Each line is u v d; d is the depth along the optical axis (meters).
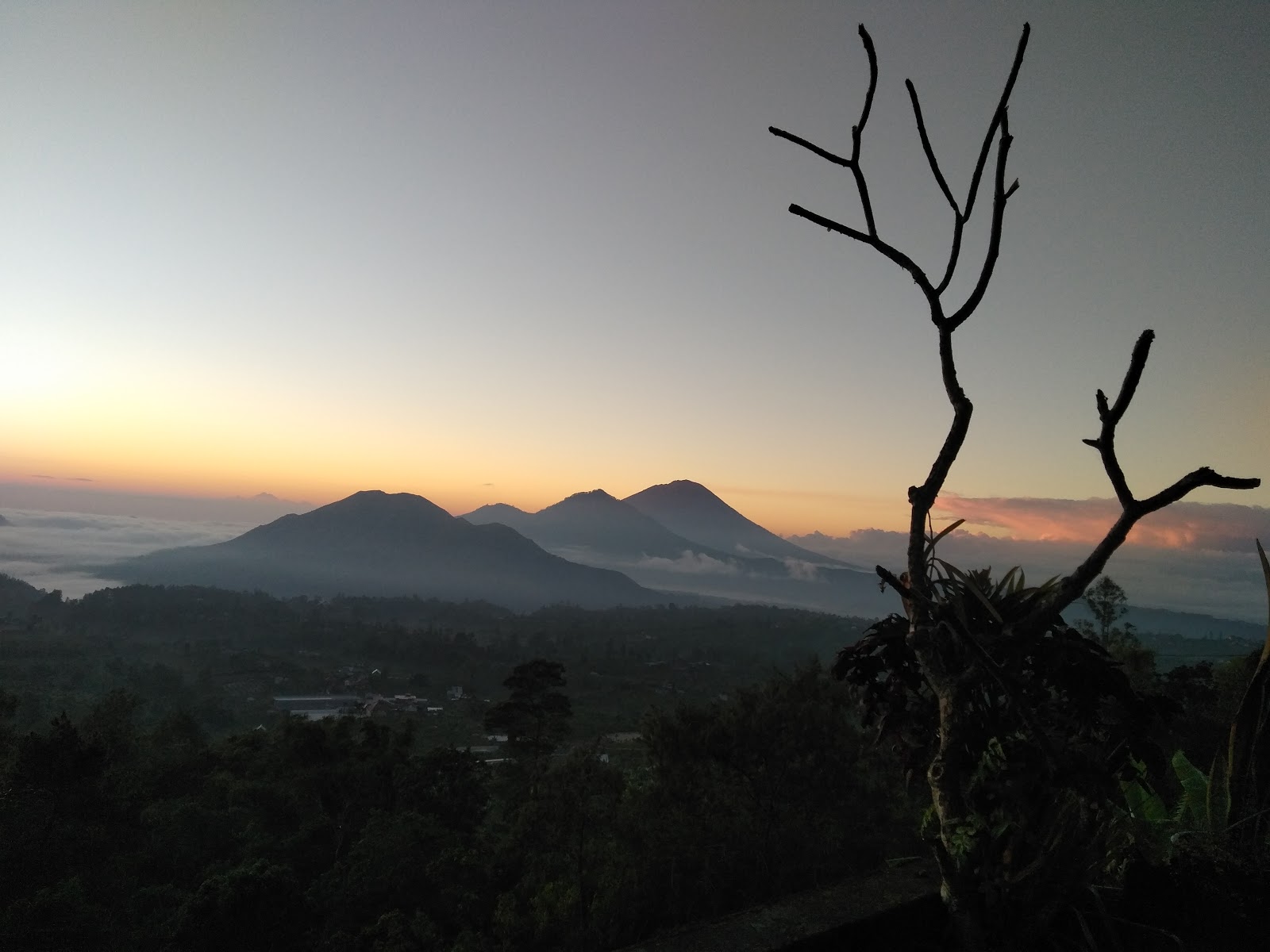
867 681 2.27
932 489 1.99
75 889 13.80
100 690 72.31
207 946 12.56
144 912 14.82
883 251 1.97
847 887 1.89
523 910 10.51
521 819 9.92
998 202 1.86
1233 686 5.70
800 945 1.57
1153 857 2.22
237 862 17.67
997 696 2.08
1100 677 2.06
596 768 10.07
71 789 16.59
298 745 23.06
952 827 1.81
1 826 15.17
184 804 18.42
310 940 13.57
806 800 8.30
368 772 22.86
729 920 1.66
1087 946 1.80
